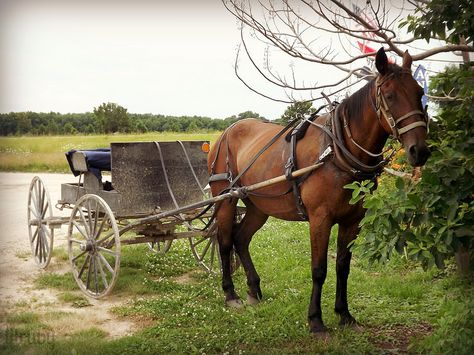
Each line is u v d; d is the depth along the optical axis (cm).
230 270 657
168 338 516
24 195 1670
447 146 414
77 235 1029
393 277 692
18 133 3416
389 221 389
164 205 699
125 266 796
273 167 544
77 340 510
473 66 459
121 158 669
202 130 3100
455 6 418
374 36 552
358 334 506
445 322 435
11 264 827
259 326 539
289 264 771
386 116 429
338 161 468
